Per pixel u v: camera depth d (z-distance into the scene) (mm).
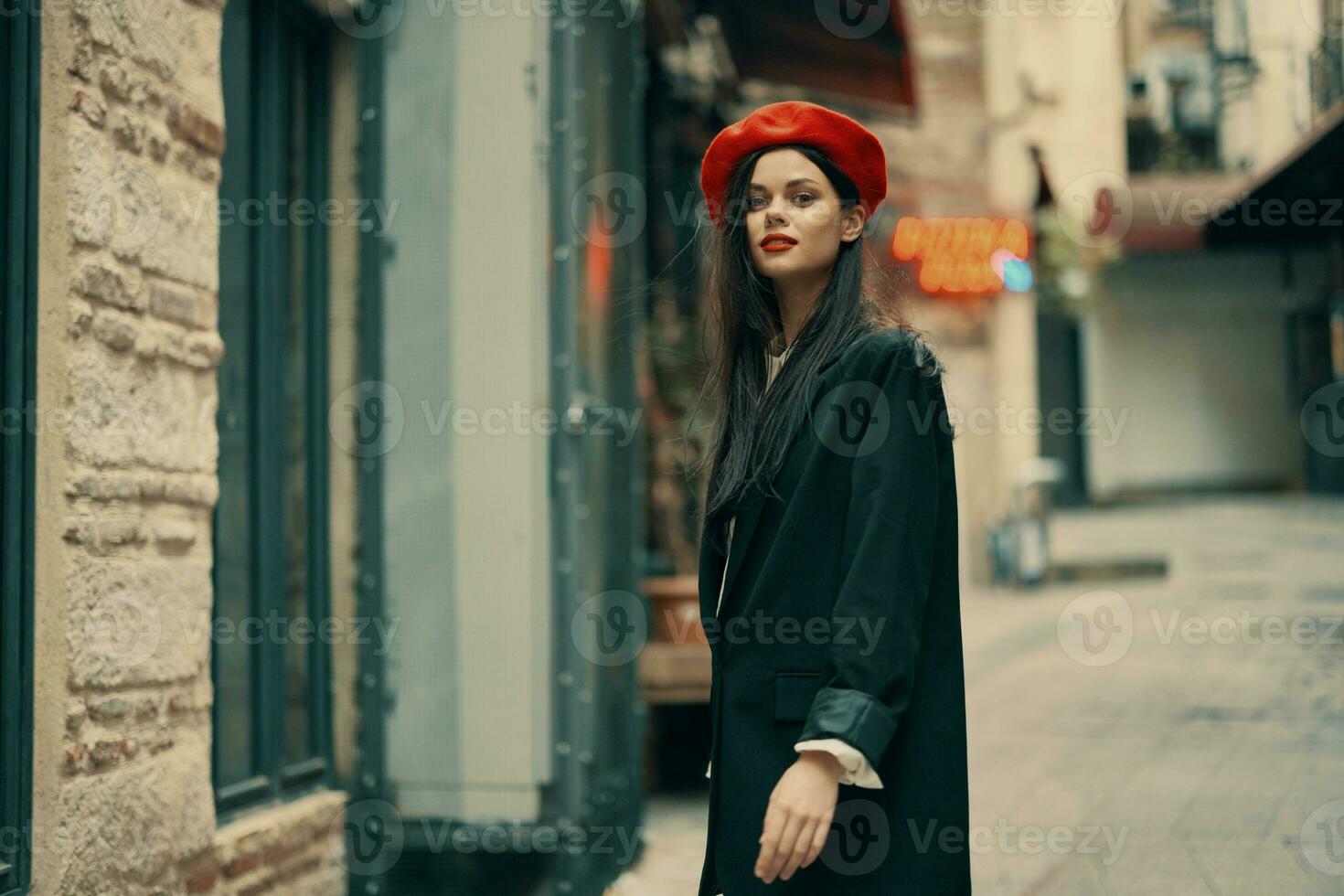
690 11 7039
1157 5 19422
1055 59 15180
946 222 12820
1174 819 4438
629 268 4867
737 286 1790
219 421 3523
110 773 2771
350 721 4086
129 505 2863
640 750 4820
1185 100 19266
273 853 3533
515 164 4055
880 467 1544
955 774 1572
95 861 2707
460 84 4086
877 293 1782
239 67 3686
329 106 4223
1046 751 5719
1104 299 15656
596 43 4371
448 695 4004
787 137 1727
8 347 2592
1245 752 5488
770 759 1563
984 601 11953
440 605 4023
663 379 6430
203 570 3191
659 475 6441
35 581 2629
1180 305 24406
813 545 1598
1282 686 7062
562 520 3996
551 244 4043
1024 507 12984
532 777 3951
